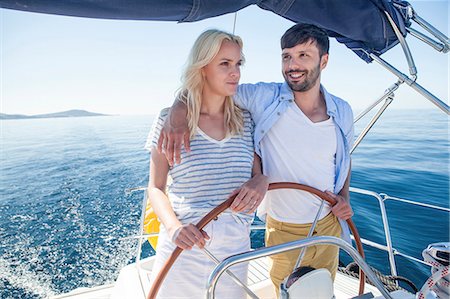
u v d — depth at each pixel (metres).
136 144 24.34
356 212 6.11
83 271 5.39
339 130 1.68
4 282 5.15
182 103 1.44
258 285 2.23
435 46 1.74
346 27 1.70
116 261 5.70
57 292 4.83
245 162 1.47
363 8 1.65
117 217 8.12
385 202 6.55
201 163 1.38
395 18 1.71
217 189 1.39
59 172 15.80
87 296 2.35
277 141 1.64
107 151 21.61
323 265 1.75
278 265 1.75
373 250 4.64
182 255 1.36
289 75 1.59
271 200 1.73
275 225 1.73
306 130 1.62
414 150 11.38
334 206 1.55
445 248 1.09
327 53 1.60
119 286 2.17
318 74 1.58
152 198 1.37
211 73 1.38
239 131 1.48
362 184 7.88
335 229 1.76
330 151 1.67
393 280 1.81
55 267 5.62
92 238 6.79
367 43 1.91
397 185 7.67
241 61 1.44
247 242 1.48
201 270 1.36
